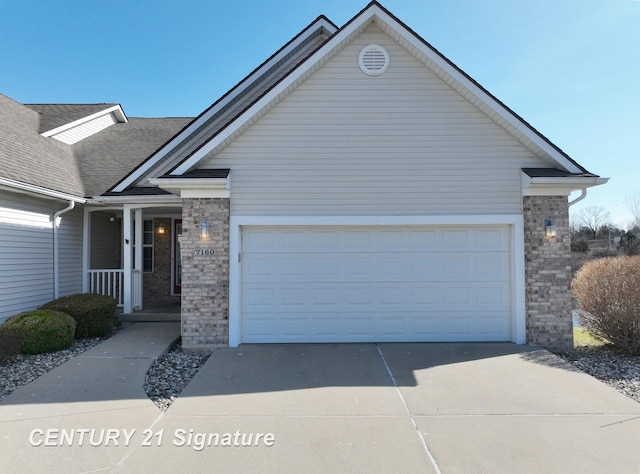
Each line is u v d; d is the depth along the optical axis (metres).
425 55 7.31
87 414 4.61
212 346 7.41
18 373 6.08
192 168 7.40
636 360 7.00
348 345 7.51
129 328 9.16
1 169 7.89
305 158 7.55
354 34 7.48
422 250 7.75
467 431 4.19
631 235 32.19
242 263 7.66
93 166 11.50
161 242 12.59
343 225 7.59
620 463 3.58
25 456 3.70
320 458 3.69
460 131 7.58
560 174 7.19
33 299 9.03
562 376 5.84
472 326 7.71
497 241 7.72
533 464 3.57
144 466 3.55
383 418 4.50
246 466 3.56
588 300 8.05
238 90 9.29
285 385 5.53
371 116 7.59
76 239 10.73
